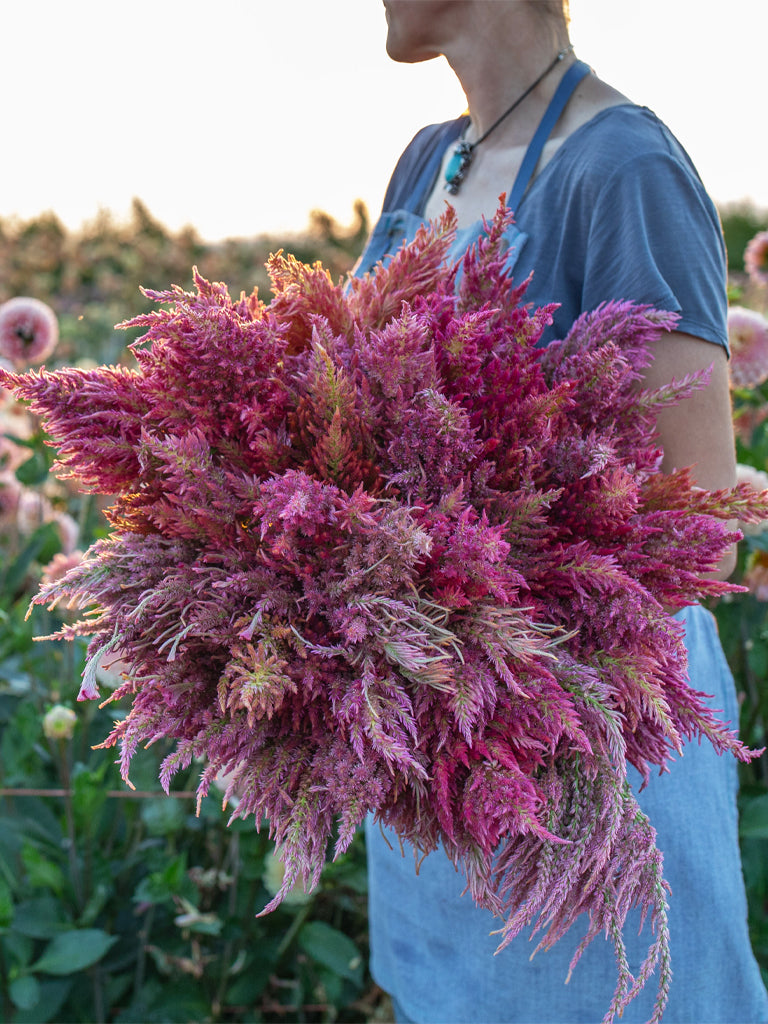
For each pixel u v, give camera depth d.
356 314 0.70
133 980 1.47
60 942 1.26
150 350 0.64
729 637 1.45
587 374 0.66
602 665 0.61
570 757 0.61
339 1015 1.51
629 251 0.77
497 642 0.56
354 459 0.61
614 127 0.82
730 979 0.90
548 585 0.63
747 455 1.56
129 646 0.60
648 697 0.58
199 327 0.57
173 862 1.27
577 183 0.82
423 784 0.59
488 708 0.57
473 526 0.57
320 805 0.57
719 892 0.88
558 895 0.58
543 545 0.64
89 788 1.31
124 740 0.59
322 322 0.64
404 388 0.62
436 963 0.99
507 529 0.62
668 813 0.86
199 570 0.58
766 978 1.28
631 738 0.64
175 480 0.59
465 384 0.63
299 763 0.58
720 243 0.85
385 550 0.56
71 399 0.61
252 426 0.60
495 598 0.59
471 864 0.59
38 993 1.24
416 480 0.61
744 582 1.45
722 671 1.01
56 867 1.30
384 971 1.10
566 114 0.90
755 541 1.32
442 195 1.07
